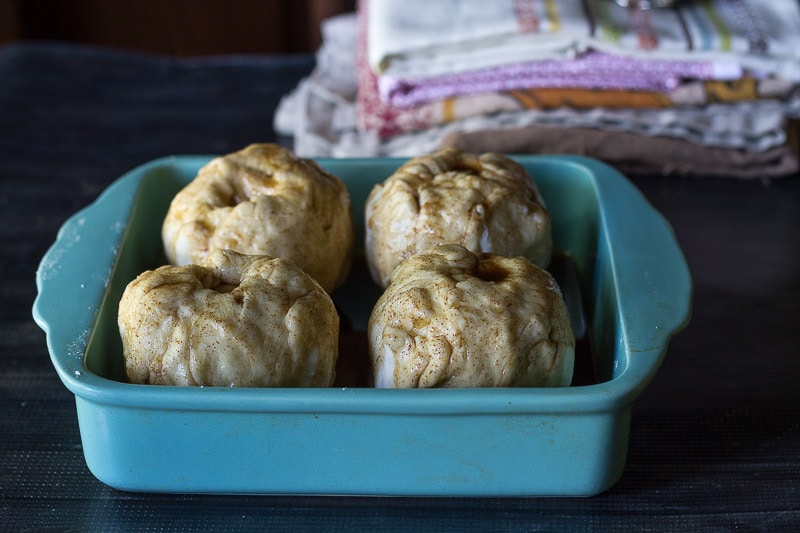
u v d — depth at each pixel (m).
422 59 1.06
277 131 1.13
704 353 0.87
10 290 0.94
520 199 0.84
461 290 0.76
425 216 0.82
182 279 0.77
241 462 0.74
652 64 1.06
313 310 0.76
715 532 0.75
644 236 0.84
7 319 0.91
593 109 1.07
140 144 1.12
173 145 1.12
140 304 0.76
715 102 1.07
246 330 0.75
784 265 0.96
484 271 0.79
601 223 0.86
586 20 1.05
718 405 0.83
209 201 0.84
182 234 0.83
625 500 0.77
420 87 1.07
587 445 0.73
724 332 0.89
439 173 0.86
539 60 1.06
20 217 1.02
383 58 1.06
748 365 0.86
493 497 0.76
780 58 1.06
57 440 0.81
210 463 0.74
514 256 0.83
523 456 0.74
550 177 0.92
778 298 0.93
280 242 0.83
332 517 0.76
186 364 0.75
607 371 0.80
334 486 0.75
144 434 0.74
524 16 1.05
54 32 1.93
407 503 0.76
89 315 0.78
